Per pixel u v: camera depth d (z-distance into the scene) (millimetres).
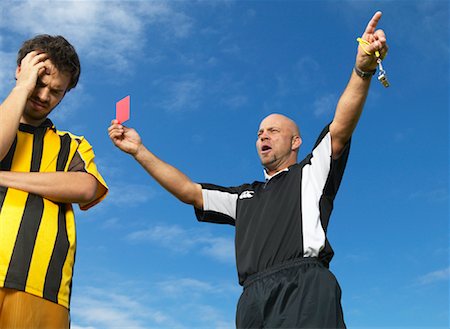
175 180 3686
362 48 2908
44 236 2516
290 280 2963
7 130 2471
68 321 2574
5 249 2410
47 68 2689
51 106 2738
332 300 2893
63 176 2641
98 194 2857
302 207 3182
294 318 2859
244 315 3041
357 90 3049
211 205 3719
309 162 3369
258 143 3828
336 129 3209
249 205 3459
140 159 3639
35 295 2420
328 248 3074
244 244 3262
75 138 2920
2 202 2500
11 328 2361
